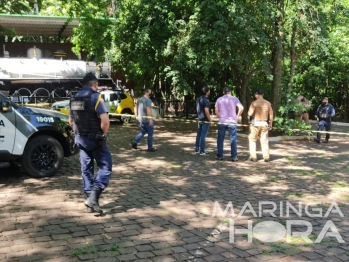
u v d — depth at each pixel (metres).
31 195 6.34
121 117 17.62
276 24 13.55
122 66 16.09
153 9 13.69
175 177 7.77
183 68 13.69
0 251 4.24
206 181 7.49
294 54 14.60
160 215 5.50
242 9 12.13
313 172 8.43
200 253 4.29
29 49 20.92
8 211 5.55
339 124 20.36
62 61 19.84
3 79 18.44
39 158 7.41
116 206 5.87
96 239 4.62
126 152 10.48
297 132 14.19
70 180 7.32
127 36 14.44
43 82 19.45
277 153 10.91
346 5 16.58
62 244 4.46
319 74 20.34
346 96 21.61
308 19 13.35
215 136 14.08
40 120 7.34
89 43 15.30
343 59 19.69
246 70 14.28
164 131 15.38
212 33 12.27
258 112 9.44
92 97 5.36
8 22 20.77
